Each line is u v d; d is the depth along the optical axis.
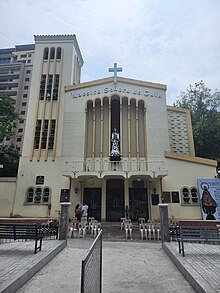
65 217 9.91
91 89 21.80
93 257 3.64
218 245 8.80
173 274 6.08
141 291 4.96
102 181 19.23
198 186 18.16
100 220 18.41
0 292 4.17
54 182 19.59
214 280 4.97
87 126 21.39
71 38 24.84
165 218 9.55
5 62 65.94
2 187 19.78
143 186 19.00
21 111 57.16
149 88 21.78
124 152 20.45
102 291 4.93
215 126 25.14
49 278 5.70
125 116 21.53
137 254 8.20
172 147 21.25
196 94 29.41
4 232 7.51
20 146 52.66
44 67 24.02
